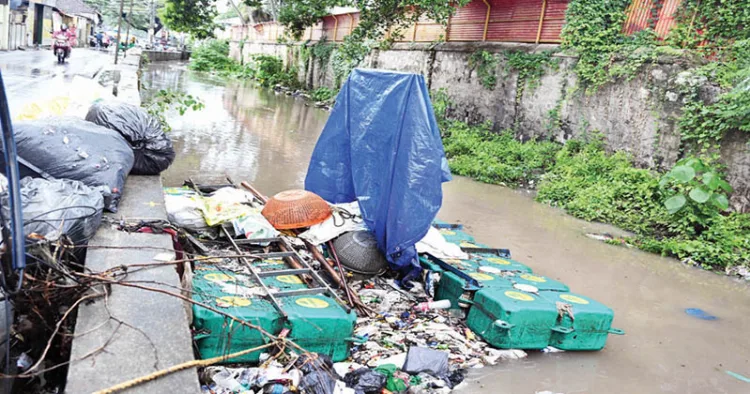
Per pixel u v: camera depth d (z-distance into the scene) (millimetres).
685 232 8664
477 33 16953
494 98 15344
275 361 3619
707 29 10930
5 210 3088
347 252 5230
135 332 2904
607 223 9469
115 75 15234
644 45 11469
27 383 2994
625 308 5930
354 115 5777
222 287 4055
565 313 4449
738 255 7898
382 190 5293
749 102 8727
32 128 4523
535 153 12750
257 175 9680
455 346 4391
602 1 12141
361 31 19438
